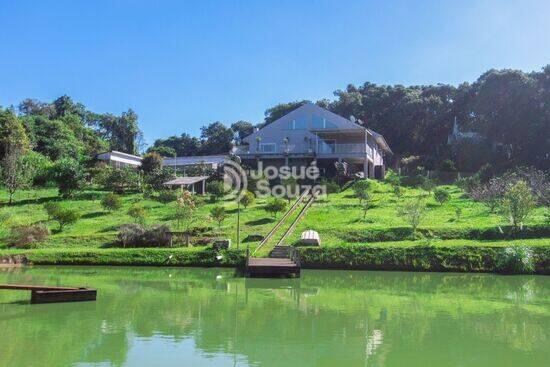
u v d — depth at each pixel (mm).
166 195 36875
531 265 21203
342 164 42625
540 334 10961
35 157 51781
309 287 18094
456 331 11188
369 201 34406
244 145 48625
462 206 32438
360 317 12672
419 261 22531
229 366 8633
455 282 19250
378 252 23234
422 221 28641
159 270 23141
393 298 15594
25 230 28078
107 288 17562
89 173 46750
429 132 67375
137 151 82188
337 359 9094
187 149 83938
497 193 30469
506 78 51781
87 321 12109
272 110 78312
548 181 36188
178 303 14578
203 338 10516
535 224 25438
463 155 52406
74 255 25297
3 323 11883
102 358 9055
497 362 8953
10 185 40031
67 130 67062
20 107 81250
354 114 68875
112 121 81750
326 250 23781
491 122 52188
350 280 19891
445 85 69938
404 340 10414
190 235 28453
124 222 32219
